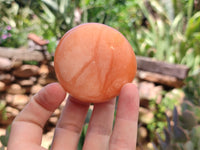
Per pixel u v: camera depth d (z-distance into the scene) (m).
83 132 0.15
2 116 0.44
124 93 0.11
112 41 0.11
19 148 0.10
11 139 0.11
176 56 0.53
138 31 0.68
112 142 0.11
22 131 0.11
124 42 0.12
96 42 0.11
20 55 0.46
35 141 0.11
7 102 0.45
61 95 0.12
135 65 0.12
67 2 0.65
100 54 0.11
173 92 0.42
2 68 0.44
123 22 0.73
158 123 0.42
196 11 0.64
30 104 0.12
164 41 0.55
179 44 0.54
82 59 0.11
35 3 0.69
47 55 0.51
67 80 0.11
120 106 0.11
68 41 0.11
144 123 0.43
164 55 0.56
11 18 0.63
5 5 0.65
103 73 0.11
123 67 0.11
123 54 0.11
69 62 0.11
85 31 0.11
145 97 0.44
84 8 0.67
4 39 0.52
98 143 0.13
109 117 0.14
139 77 0.48
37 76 0.50
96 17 0.75
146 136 0.42
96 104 0.14
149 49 0.58
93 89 0.11
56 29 0.64
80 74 0.11
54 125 0.42
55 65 0.12
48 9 0.66
